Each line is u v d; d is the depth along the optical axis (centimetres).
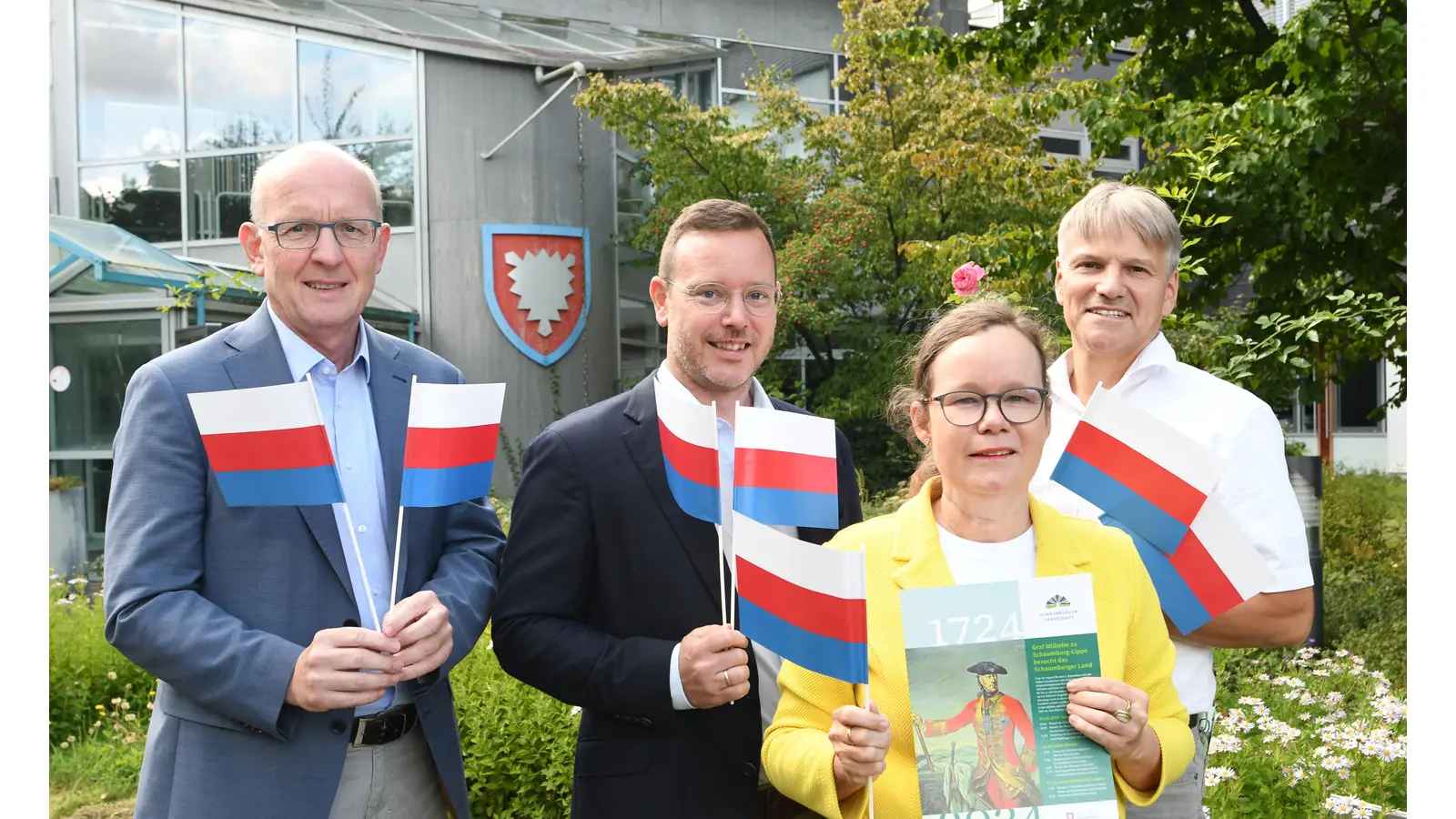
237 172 1320
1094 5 789
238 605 227
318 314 238
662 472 246
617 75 1509
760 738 241
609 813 234
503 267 1418
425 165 1384
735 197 1377
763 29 1666
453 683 444
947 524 215
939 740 193
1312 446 1574
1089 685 192
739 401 260
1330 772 382
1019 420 202
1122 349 259
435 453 237
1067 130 1630
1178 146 699
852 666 187
